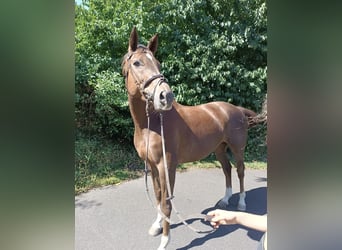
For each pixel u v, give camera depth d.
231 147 3.01
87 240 2.41
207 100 5.14
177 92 4.92
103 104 4.41
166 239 2.21
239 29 5.02
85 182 3.71
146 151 2.15
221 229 2.60
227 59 5.15
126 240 2.42
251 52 5.31
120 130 4.85
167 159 2.18
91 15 4.92
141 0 4.91
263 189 3.75
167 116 2.21
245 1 5.09
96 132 4.71
